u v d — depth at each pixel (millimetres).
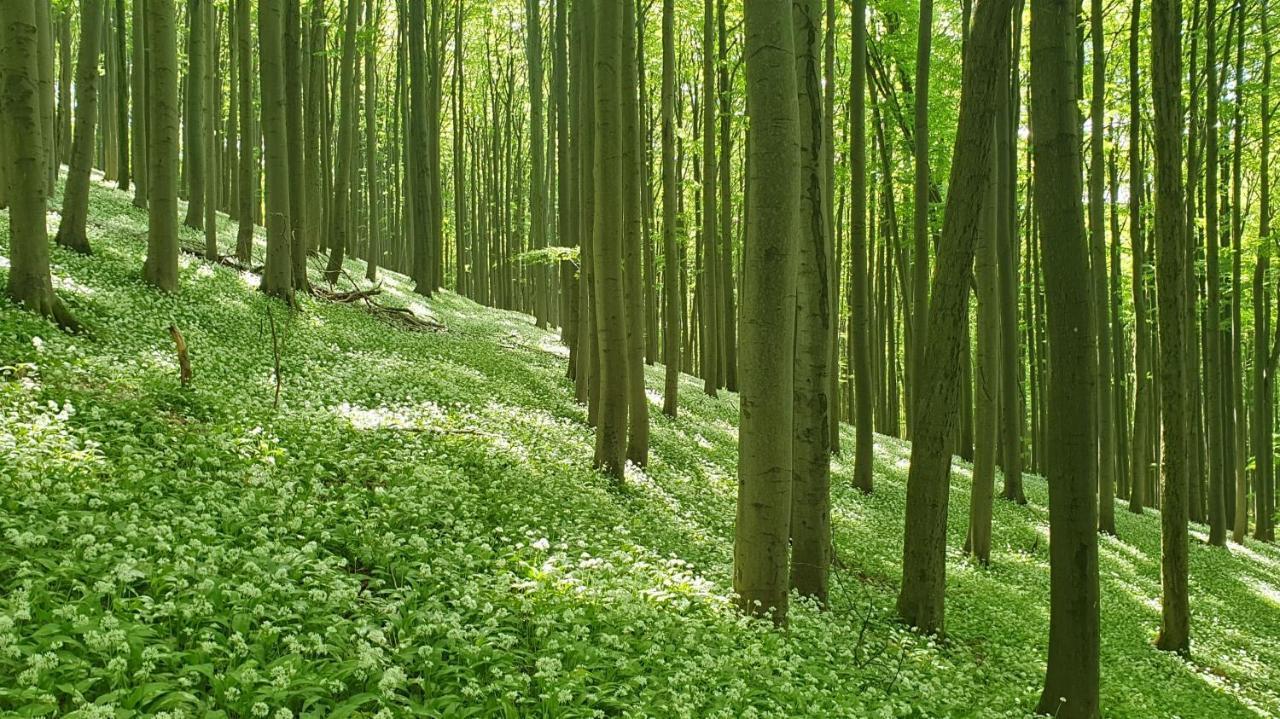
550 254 24047
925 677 8312
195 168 23719
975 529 16375
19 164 11289
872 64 24375
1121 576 17422
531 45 33250
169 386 10312
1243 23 22625
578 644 5906
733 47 26875
